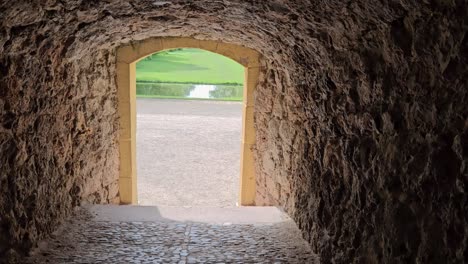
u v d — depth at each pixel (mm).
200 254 4117
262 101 6168
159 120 16094
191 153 11672
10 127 3258
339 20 2811
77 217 4840
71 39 4059
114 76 6227
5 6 2514
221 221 5051
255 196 6574
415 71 2248
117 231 4625
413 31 2191
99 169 5812
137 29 4816
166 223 4938
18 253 3428
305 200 4453
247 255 4094
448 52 1925
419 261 2234
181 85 22734
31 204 3715
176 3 3537
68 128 4727
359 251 3053
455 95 1923
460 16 1803
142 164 10492
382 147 2707
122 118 6387
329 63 3469
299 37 3662
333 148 3615
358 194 3086
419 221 2244
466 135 1850
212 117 17188
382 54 2594
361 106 2994
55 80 4230
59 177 4473
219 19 4176
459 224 1901
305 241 4391
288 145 5141
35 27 3162
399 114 2457
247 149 6477
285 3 3037
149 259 3967
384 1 2197
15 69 3254
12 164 3326
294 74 4664
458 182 1896
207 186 9031
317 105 3971
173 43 6184
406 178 2383
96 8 3410
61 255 3871
